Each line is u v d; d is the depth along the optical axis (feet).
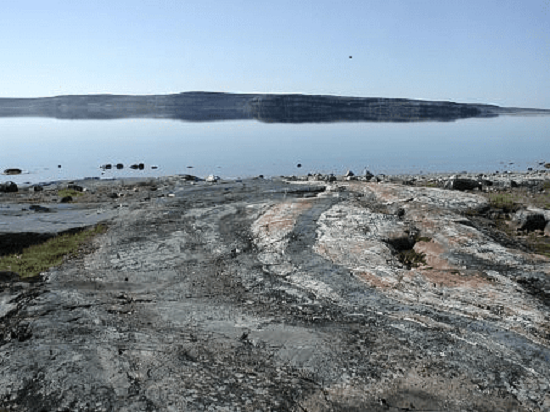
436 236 45.11
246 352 25.99
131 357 25.43
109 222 59.77
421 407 21.08
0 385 22.97
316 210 55.42
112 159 174.91
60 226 57.67
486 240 43.83
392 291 33.73
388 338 26.94
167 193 82.48
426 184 89.81
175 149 206.18
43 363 24.75
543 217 51.52
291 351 25.84
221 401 21.53
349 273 37.45
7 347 26.76
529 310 29.78
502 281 34.63
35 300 33.99
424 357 24.79
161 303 33.94
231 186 83.41
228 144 226.99
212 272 40.65
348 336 27.27
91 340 27.50
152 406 21.18
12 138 285.64
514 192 76.54
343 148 199.82
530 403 21.24
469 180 80.53
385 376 23.29
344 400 21.65
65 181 119.55
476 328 27.73
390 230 47.37
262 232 50.26
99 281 39.11
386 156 169.37
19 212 66.49
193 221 58.23
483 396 21.70
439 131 310.04
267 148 203.82
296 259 41.63
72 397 21.88
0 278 39.91
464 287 33.68
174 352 26.03
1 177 134.31
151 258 45.01
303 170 140.36
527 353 24.91
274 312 31.55
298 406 21.30
